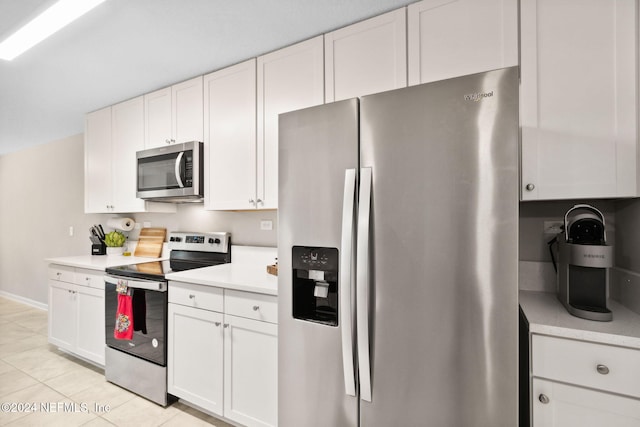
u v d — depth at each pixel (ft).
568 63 4.22
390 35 5.35
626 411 3.27
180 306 6.32
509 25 4.53
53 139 13.24
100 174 9.82
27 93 8.71
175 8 5.25
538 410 3.64
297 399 4.42
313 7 5.27
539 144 4.34
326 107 4.17
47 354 9.21
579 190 4.15
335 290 4.36
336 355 4.10
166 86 8.30
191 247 8.74
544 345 3.63
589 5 4.14
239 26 5.78
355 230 3.90
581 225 4.12
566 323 3.67
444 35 4.93
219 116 7.35
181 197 8.05
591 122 4.10
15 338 10.46
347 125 4.01
